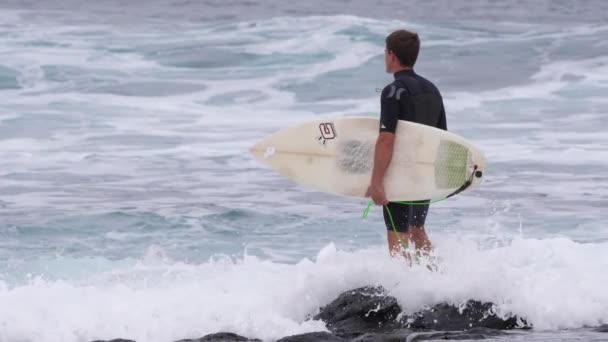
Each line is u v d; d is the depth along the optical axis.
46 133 64.00
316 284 25.05
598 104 73.06
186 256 35.19
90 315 23.92
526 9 138.88
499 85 81.69
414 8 143.12
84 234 38.81
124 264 33.25
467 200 44.91
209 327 23.42
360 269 25.00
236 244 37.22
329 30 101.12
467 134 63.09
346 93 79.56
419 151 24.52
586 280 26.36
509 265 27.75
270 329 23.22
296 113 72.75
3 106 73.06
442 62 90.25
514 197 45.50
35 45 97.81
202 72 88.12
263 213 42.66
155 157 57.03
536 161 54.47
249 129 66.50
